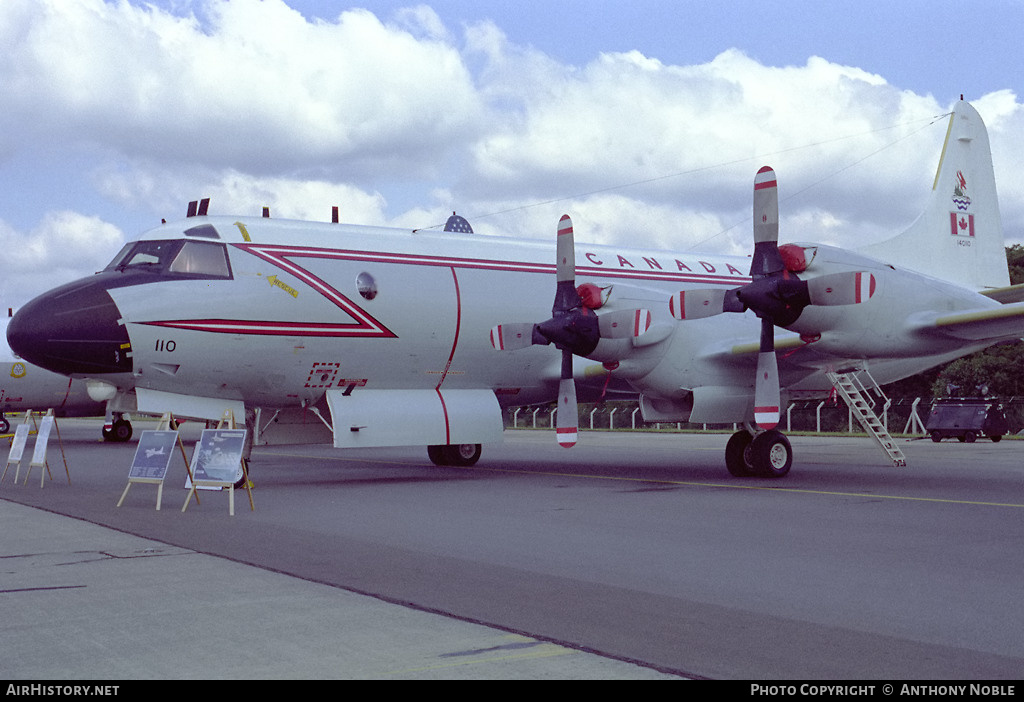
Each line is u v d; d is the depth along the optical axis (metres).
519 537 9.66
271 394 15.60
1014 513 11.41
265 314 14.88
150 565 7.98
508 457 23.14
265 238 15.41
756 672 4.89
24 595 6.70
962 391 39.09
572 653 5.23
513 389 17.78
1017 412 35.94
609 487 14.84
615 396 18.81
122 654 5.17
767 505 12.31
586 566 8.00
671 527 10.36
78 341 13.86
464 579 7.41
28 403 32.28
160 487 11.97
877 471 17.81
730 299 14.43
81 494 14.09
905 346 14.91
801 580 7.39
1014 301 17.97
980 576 7.55
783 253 14.25
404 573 7.65
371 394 16.25
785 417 38.97
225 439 11.77
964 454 23.42
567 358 15.38
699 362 16.09
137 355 14.20
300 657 5.11
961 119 21.55
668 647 5.38
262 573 7.62
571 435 15.36
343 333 15.48
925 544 9.16
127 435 33.28
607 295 15.54
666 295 16.16
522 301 17.19
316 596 6.71
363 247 16.09
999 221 22.00
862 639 5.59
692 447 28.20
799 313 14.16
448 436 16.64
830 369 16.45
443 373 16.77
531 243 18.27
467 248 17.23
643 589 7.04
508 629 5.76
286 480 16.56
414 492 14.24
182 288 14.47
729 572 7.73
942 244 20.88
